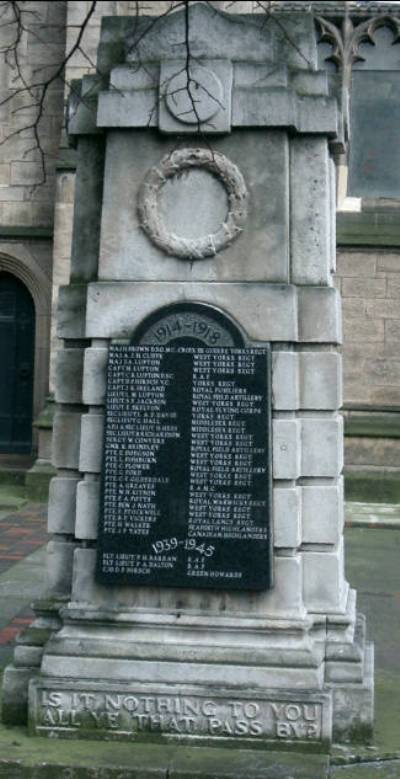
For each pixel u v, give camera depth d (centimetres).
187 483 564
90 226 600
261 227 572
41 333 1697
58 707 554
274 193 572
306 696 538
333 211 637
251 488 560
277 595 561
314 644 561
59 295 597
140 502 567
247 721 541
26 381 1755
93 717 550
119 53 601
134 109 579
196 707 544
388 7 1631
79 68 1606
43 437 1540
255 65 575
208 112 571
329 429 573
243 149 575
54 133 1691
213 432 564
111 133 587
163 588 569
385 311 1560
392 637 798
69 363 594
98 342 583
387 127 1644
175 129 576
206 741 542
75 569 578
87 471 579
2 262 1703
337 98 584
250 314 569
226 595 564
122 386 571
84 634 567
